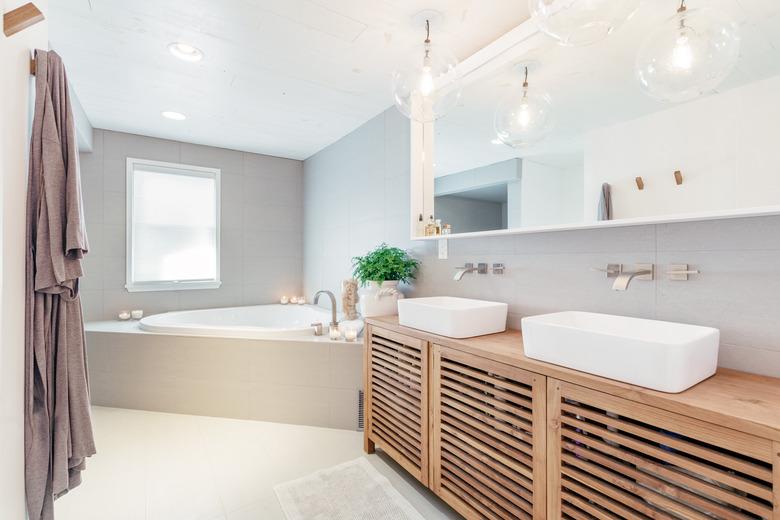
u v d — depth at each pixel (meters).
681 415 0.92
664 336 1.30
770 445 0.79
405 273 2.51
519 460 1.31
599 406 1.08
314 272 4.15
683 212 1.28
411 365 1.83
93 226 3.36
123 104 2.86
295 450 2.21
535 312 1.82
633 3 0.96
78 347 1.32
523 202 1.82
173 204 3.73
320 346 2.54
